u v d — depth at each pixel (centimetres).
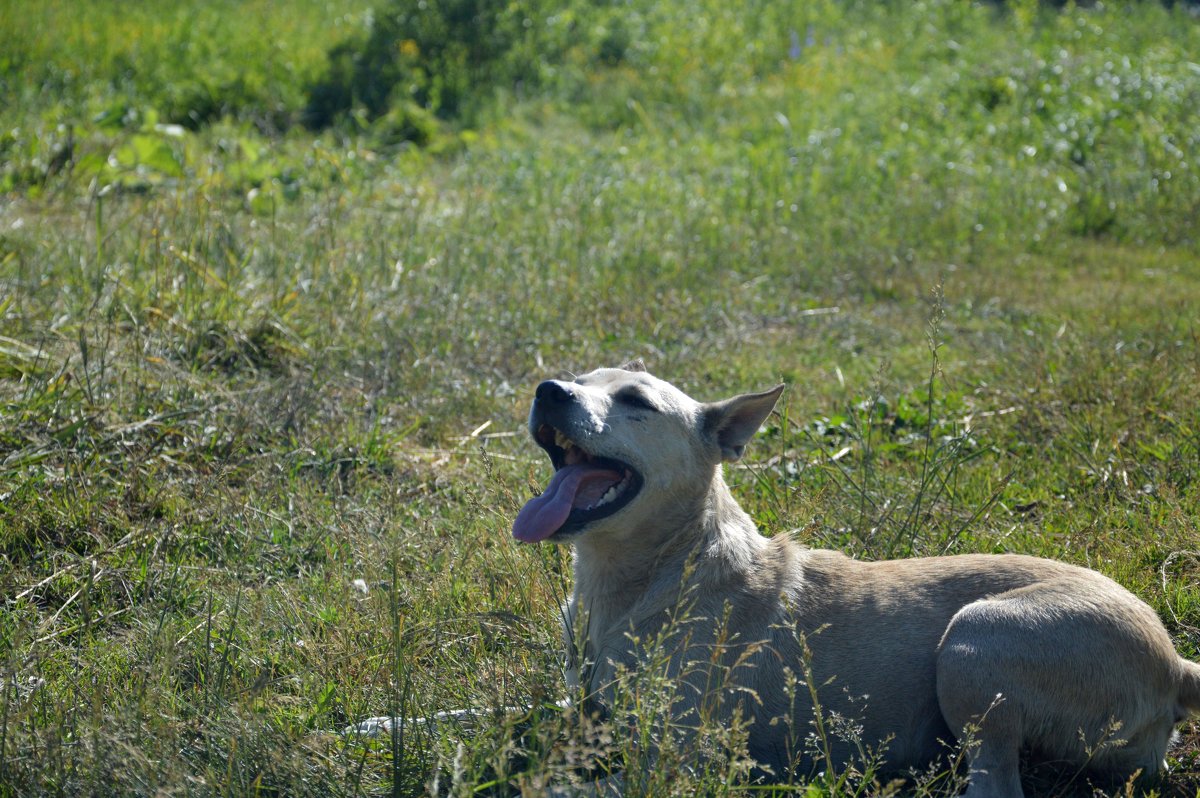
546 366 1366
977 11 3903
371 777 629
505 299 1509
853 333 1516
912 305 1655
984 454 1087
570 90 2977
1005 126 2550
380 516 929
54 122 2173
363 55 2955
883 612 674
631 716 639
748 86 3095
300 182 2003
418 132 2580
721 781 567
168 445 1036
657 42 3334
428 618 777
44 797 568
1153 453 1042
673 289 1603
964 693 629
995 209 2092
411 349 1312
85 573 845
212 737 627
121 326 1220
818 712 598
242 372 1212
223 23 3309
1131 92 2688
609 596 703
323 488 1018
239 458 1041
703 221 1919
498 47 3028
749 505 958
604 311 1529
